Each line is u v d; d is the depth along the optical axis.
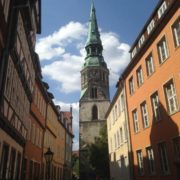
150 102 21.11
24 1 16.58
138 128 24.06
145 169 21.97
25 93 20.84
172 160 17.17
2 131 14.45
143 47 22.19
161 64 19.22
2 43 13.99
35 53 24.61
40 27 27.36
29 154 25.03
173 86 17.89
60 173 48.25
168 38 18.20
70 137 63.56
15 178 18.89
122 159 31.33
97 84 80.44
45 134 34.25
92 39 87.94
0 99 13.32
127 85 27.55
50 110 38.22
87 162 68.94
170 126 17.67
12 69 15.88
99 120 75.19
